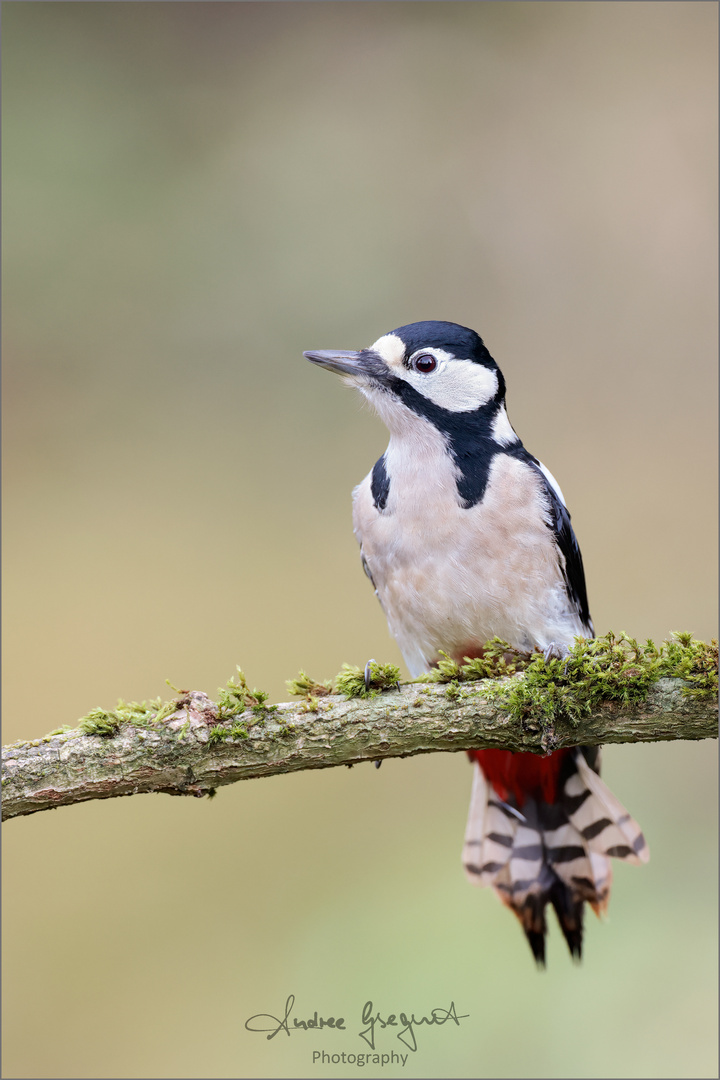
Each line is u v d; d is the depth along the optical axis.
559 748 5.53
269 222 13.73
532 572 6.45
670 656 5.38
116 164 13.80
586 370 13.06
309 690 5.49
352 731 5.31
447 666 5.58
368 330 13.44
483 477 6.49
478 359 6.73
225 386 13.48
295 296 13.62
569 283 13.35
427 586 6.53
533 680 5.38
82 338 13.46
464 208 13.69
